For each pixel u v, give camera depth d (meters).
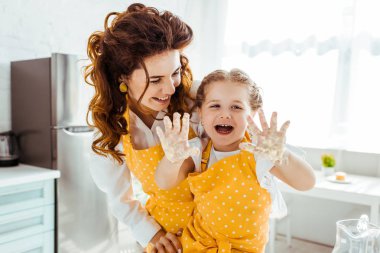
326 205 3.04
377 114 2.74
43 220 1.97
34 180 1.89
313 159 3.10
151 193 1.09
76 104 2.12
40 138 2.12
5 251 1.78
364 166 2.88
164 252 0.98
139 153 1.00
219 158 0.94
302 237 3.16
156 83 0.88
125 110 1.03
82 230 2.14
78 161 2.12
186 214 1.04
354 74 2.80
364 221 0.71
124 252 2.51
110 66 0.95
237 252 0.90
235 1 3.34
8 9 2.26
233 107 0.91
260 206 0.89
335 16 2.87
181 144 0.78
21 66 2.21
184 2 3.51
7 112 2.30
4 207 1.78
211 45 3.50
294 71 3.06
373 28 2.71
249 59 3.27
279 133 0.73
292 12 3.04
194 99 1.07
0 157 2.13
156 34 0.85
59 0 2.54
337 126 2.89
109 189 1.12
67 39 2.61
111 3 2.94
